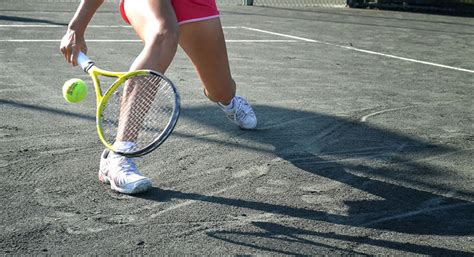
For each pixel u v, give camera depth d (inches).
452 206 112.5
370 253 92.0
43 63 243.3
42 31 338.6
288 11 574.6
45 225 97.0
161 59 105.3
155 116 107.5
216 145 144.5
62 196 109.3
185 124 162.1
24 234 93.4
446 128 170.7
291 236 96.8
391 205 111.7
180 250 90.4
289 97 202.7
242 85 220.4
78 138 145.7
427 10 647.8
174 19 107.3
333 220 103.7
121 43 312.8
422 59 309.0
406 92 221.0
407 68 278.4
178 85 213.3
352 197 115.0
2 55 258.1
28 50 273.6
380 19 536.7
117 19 427.8
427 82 243.8
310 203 111.0
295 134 157.1
